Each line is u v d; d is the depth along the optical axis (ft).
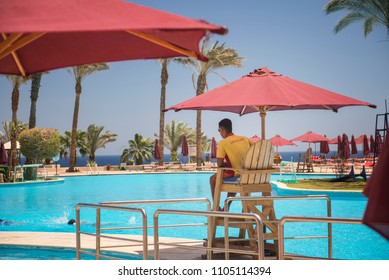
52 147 97.25
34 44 13.53
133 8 8.86
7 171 83.92
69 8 8.73
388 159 6.83
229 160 22.74
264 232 23.09
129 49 12.74
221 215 16.21
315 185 60.80
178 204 52.31
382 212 6.64
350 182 64.39
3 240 28.37
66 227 37.68
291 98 21.24
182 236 32.17
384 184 6.75
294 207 45.96
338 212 42.01
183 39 8.91
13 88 112.68
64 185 80.23
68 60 14.12
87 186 77.97
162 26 7.80
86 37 12.51
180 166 118.32
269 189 21.85
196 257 23.13
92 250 25.73
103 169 125.90
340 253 26.16
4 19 8.16
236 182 21.83
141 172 108.99
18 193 66.90
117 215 43.62
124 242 27.40
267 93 21.61
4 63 14.89
